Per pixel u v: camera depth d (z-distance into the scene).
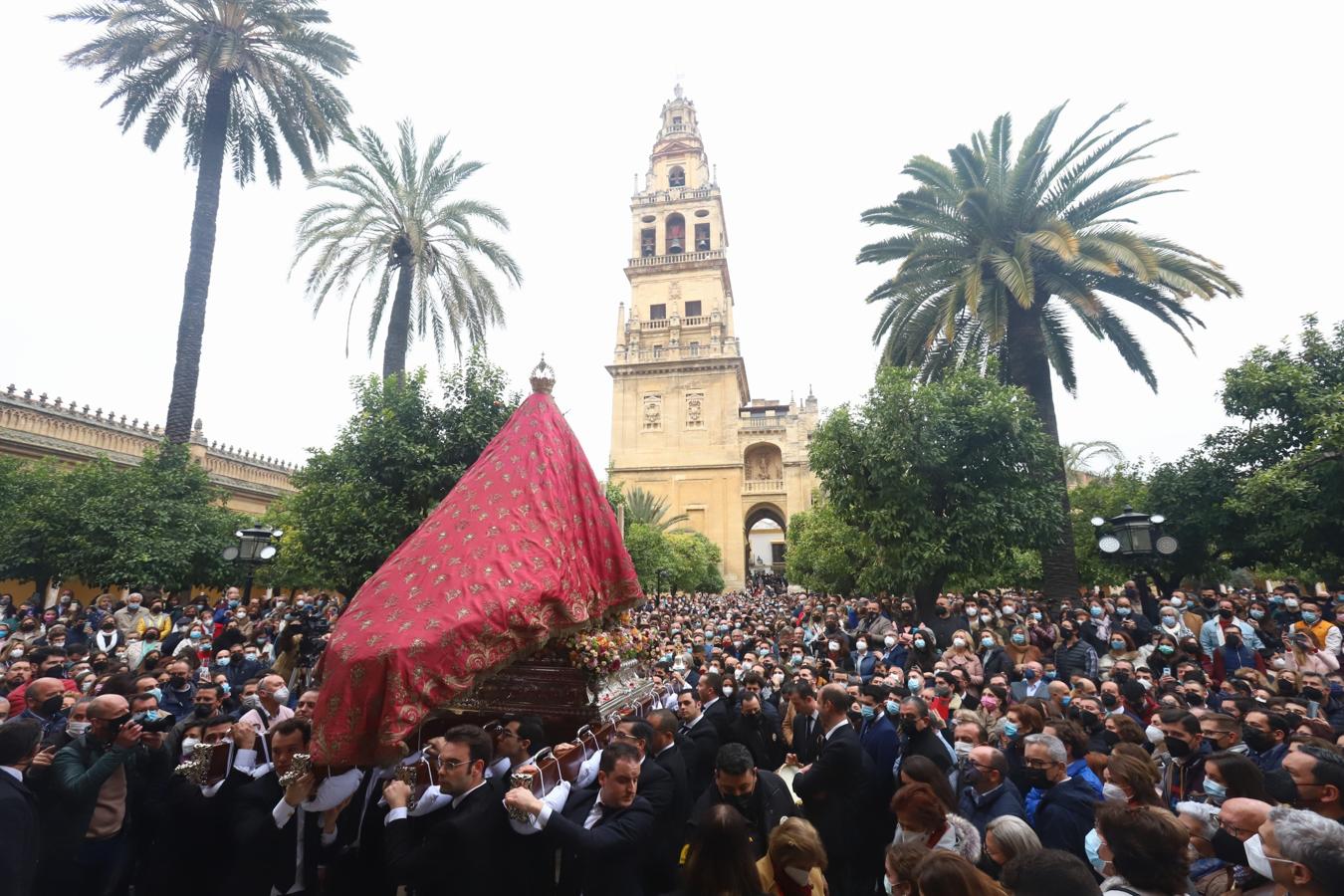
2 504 16.95
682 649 12.06
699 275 59.19
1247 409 15.30
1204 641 10.51
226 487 27.48
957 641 9.68
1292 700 6.17
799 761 7.06
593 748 5.39
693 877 3.02
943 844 3.80
